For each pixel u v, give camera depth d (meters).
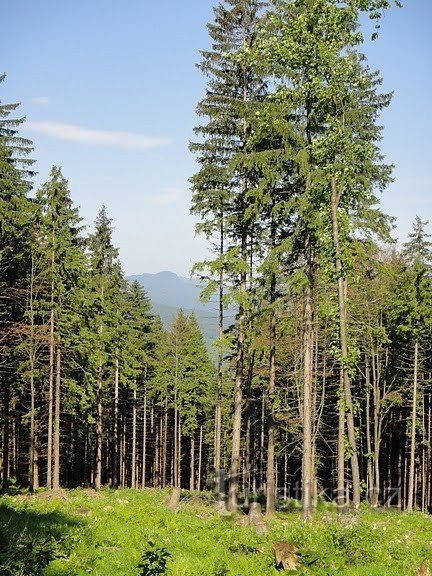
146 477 59.41
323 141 15.54
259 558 11.99
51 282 25.56
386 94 21.23
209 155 20.89
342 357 15.43
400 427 39.94
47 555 10.05
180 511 19.62
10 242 25.19
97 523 14.77
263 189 19.45
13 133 27.44
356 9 14.45
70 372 30.67
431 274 32.53
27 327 25.38
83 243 28.97
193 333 49.62
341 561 12.00
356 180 16.61
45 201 24.95
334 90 15.23
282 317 21.78
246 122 20.50
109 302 34.22
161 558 9.81
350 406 15.16
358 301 27.64
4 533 11.79
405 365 34.59
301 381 26.28
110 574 9.93
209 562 11.48
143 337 46.09
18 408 34.19
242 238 21.25
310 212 16.95
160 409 54.53
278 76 16.88
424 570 11.45
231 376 28.39
